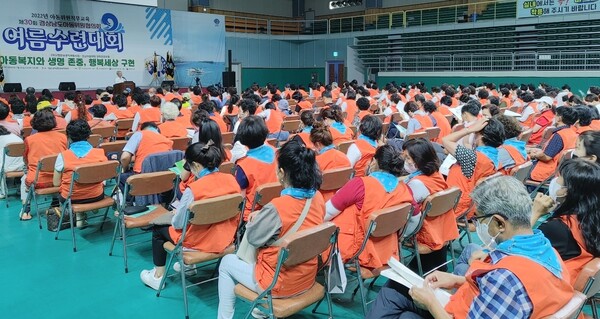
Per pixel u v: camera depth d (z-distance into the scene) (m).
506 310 1.60
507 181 1.83
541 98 9.47
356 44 21.92
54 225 4.73
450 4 20.95
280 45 23.38
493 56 17.75
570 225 2.14
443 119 6.85
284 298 2.57
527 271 1.61
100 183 4.38
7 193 5.70
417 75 19.70
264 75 22.98
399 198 2.98
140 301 3.42
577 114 5.12
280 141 6.73
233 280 2.82
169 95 10.87
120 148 5.84
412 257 3.66
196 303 3.40
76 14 14.77
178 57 17.39
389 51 20.84
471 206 3.75
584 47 16.00
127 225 3.73
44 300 3.41
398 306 2.37
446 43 19.12
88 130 4.37
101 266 3.98
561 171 2.27
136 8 16.06
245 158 3.75
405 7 22.38
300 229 2.55
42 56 14.22
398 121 8.14
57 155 4.68
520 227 1.75
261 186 3.51
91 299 3.44
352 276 3.71
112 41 15.65
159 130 5.56
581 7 15.74
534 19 16.81
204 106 6.98
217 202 3.05
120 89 13.91
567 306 1.65
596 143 3.23
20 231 4.77
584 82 15.62
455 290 2.30
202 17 17.84
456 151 3.78
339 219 3.04
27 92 9.82
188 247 3.18
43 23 14.15
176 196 4.05
